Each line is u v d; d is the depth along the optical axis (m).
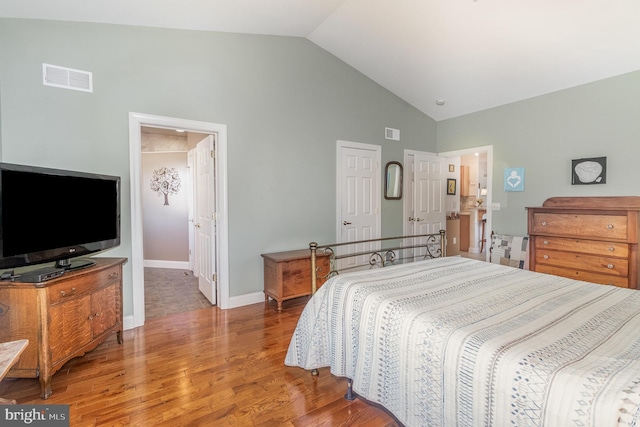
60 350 1.92
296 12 3.06
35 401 1.78
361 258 4.46
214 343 2.52
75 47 2.55
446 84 4.18
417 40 3.44
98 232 2.38
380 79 4.41
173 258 5.45
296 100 3.76
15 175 1.81
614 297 1.63
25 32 2.38
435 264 2.35
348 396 1.79
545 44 3.11
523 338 1.18
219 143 3.26
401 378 1.41
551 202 3.76
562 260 3.26
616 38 2.85
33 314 1.81
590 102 3.52
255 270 3.52
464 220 6.66
